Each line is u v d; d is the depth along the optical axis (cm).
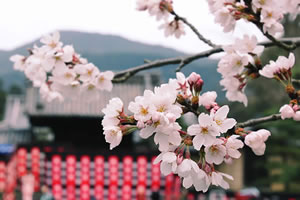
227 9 168
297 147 1593
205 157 131
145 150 1385
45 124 1531
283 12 186
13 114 2348
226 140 129
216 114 130
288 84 167
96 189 1377
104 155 1378
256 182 1670
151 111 121
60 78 212
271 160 1653
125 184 1374
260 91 2245
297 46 178
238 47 167
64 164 1381
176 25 235
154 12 227
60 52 203
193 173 131
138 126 121
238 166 1677
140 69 220
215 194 1372
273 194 1391
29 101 1526
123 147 1469
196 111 141
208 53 211
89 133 1532
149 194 1362
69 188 1380
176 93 139
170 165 131
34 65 206
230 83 190
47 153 1388
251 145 138
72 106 1502
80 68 211
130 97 1551
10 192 1511
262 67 174
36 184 1478
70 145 1512
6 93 4212
